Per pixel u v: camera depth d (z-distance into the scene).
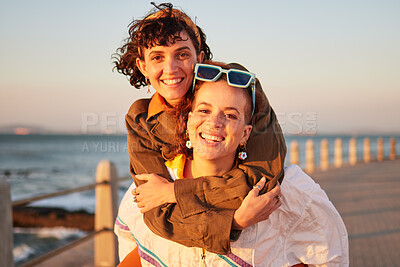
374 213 7.36
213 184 1.53
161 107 1.74
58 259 5.54
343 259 1.73
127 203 1.81
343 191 10.03
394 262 4.63
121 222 1.84
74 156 49.88
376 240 5.57
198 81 1.52
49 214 13.86
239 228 1.49
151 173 1.69
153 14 1.74
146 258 1.68
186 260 1.60
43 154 54.31
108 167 4.62
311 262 1.67
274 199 1.53
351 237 5.76
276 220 1.63
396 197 9.12
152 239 1.68
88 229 11.99
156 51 1.68
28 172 35.03
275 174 1.56
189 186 1.55
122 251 1.94
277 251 1.64
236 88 1.49
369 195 9.42
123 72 1.97
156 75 1.70
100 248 4.63
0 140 99.44
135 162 1.74
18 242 10.09
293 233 1.67
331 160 25.75
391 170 15.41
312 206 1.65
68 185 27.62
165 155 1.71
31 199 3.46
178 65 1.68
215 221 1.45
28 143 88.00
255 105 1.59
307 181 1.69
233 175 1.55
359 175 13.52
